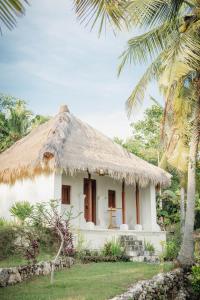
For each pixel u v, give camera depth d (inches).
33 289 337.1
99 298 297.3
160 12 479.8
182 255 500.7
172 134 568.4
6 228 512.4
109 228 735.7
